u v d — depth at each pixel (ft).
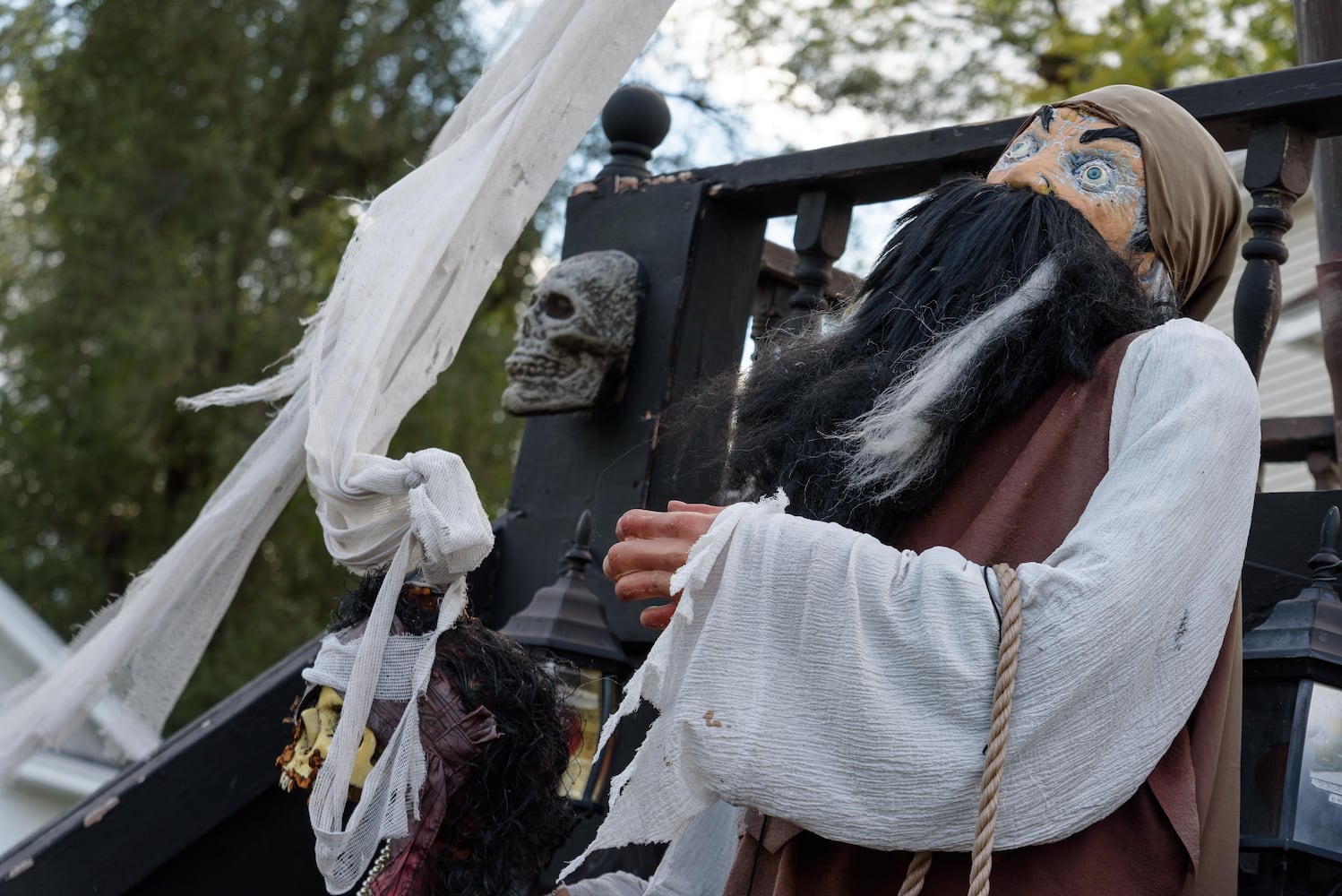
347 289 5.98
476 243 6.26
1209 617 4.51
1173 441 4.57
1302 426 13.10
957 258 5.25
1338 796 5.67
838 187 8.74
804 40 40.04
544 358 9.25
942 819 4.30
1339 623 5.86
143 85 44.42
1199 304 6.01
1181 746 4.64
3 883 8.36
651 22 6.55
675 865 5.95
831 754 4.40
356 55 46.11
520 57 6.61
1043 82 44.37
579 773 6.56
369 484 5.36
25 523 43.73
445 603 5.32
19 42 45.16
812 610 4.53
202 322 43.24
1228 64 41.68
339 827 5.08
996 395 4.97
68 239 43.21
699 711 4.50
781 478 5.30
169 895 8.62
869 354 5.37
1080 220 5.33
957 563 4.54
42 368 42.88
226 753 8.55
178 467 44.39
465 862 5.29
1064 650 4.28
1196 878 4.60
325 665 5.38
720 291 9.22
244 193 43.83
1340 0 9.11
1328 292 8.20
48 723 7.07
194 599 6.86
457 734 5.28
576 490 9.22
